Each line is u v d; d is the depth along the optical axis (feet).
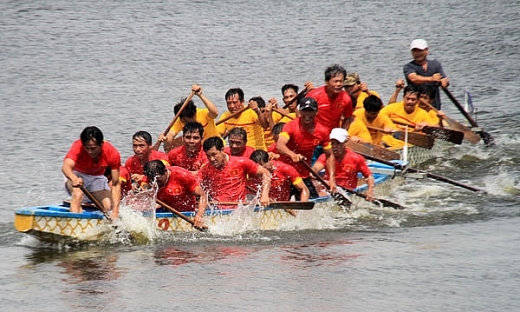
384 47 286.66
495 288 97.66
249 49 285.43
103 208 119.24
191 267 107.04
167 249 116.06
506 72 256.93
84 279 102.78
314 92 143.33
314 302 93.71
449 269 104.83
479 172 169.27
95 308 92.84
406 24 320.50
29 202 143.33
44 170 163.02
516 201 144.25
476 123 191.62
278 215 128.47
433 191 152.66
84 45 289.94
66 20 325.21
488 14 335.06
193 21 327.06
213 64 266.57
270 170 131.95
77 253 114.62
